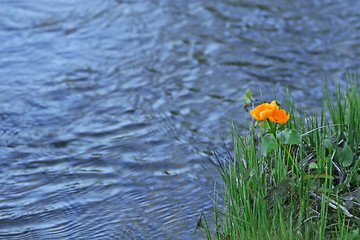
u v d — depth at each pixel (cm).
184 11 1259
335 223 458
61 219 554
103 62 1006
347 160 495
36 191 608
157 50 1054
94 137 740
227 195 494
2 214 562
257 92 855
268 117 454
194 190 599
